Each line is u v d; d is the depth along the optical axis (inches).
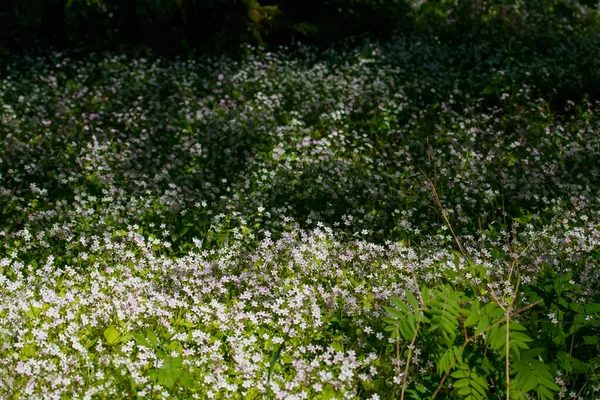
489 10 598.2
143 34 490.3
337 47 530.6
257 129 368.8
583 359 201.2
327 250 253.0
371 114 405.1
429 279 233.0
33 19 481.4
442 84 441.7
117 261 247.3
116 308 203.9
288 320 207.2
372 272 243.8
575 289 220.1
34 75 447.5
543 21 577.6
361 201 313.6
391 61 488.7
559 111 434.3
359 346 200.1
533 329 192.5
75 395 168.9
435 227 290.8
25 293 209.3
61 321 194.7
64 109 386.9
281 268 240.7
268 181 321.4
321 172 331.6
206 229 276.7
